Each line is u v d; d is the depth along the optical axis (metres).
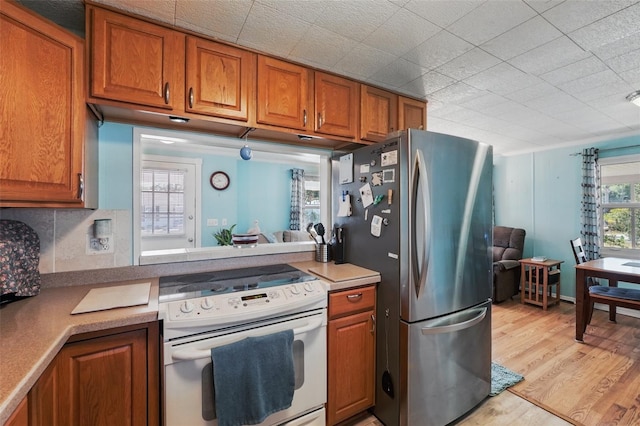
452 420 1.82
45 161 1.18
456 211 1.83
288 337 1.44
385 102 2.27
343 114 2.05
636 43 1.70
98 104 1.35
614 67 1.99
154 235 4.26
